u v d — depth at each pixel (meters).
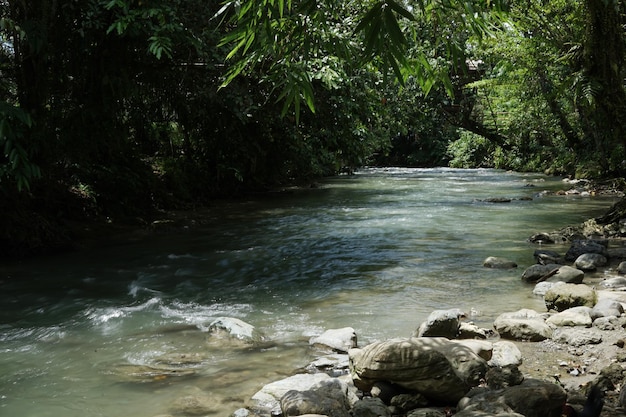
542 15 16.48
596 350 4.98
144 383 4.55
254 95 12.47
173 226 12.42
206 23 10.67
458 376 4.05
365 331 5.75
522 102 26.55
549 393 3.66
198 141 17.61
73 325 6.08
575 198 17.56
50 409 4.11
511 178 26.38
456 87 29.17
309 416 3.58
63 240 10.38
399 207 15.94
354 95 12.62
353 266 8.77
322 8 3.19
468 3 2.95
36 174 7.68
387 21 2.38
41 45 9.04
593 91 10.31
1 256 9.55
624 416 3.59
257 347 5.34
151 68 11.45
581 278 7.37
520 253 9.52
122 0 9.12
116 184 13.31
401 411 4.04
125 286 7.75
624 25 11.70
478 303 6.68
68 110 10.84
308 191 20.81
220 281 8.00
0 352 5.29
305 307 6.66
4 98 10.41
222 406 4.13
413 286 7.50
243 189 19.83
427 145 41.62
